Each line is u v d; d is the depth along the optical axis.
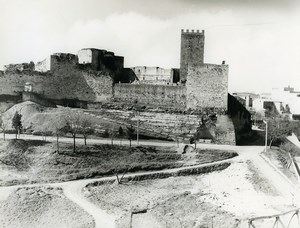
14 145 95.00
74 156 95.44
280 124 137.75
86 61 133.88
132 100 127.75
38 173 89.50
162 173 95.81
